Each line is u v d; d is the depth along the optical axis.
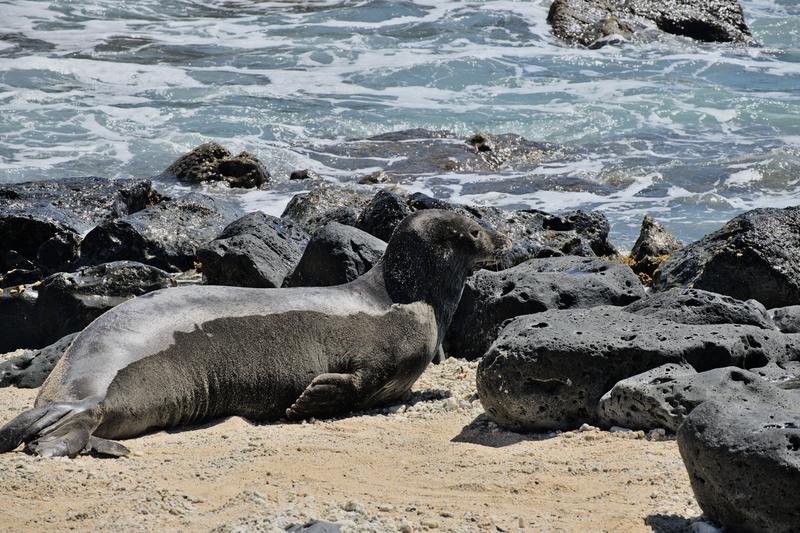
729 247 25.72
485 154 48.34
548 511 13.33
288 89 58.50
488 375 17.95
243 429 17.89
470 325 23.91
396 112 55.06
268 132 51.59
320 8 76.25
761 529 11.81
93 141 49.62
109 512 13.07
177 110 54.38
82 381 16.70
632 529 12.58
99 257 30.64
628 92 58.34
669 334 17.88
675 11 74.06
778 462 11.57
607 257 32.19
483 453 16.12
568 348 17.61
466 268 21.45
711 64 64.94
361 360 19.55
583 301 23.00
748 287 25.44
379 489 14.30
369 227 30.20
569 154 48.47
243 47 66.50
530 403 17.70
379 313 20.09
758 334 18.05
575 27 71.31
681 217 39.22
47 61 60.47
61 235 31.45
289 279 25.80
